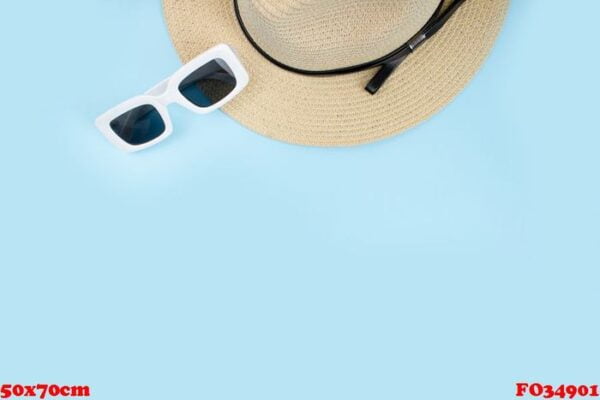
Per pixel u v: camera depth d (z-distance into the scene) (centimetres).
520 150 79
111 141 68
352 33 55
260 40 59
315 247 80
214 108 65
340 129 69
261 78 65
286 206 79
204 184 77
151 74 73
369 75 65
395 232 80
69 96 74
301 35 55
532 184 80
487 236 81
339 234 80
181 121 74
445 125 77
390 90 67
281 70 64
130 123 66
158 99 64
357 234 80
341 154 77
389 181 78
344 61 60
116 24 72
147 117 66
